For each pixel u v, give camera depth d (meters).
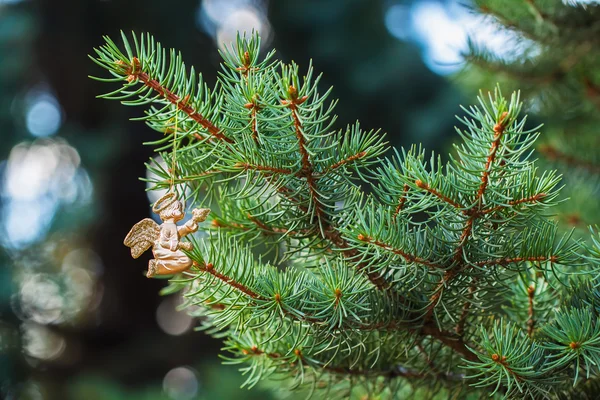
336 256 1.02
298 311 0.97
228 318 1.00
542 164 1.64
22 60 3.68
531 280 1.05
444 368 1.06
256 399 2.47
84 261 4.61
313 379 1.08
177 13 4.03
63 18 4.00
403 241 0.97
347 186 1.00
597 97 1.64
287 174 0.98
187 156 1.02
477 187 0.96
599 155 1.62
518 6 1.47
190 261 0.96
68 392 3.60
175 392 3.67
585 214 1.46
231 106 0.97
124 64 0.95
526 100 1.70
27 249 3.51
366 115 4.05
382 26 4.16
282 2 4.19
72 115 4.13
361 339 1.02
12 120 3.67
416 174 0.96
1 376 3.40
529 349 0.98
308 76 0.95
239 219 1.05
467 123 0.97
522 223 0.98
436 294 1.00
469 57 1.60
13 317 3.46
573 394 1.03
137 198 4.35
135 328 4.41
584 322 0.96
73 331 4.15
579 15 1.42
